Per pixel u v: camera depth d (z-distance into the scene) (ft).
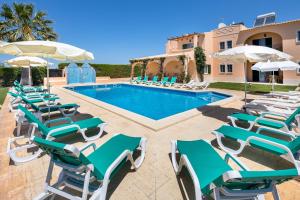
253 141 13.33
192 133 19.44
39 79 79.25
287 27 67.15
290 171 6.54
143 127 21.27
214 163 9.99
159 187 10.72
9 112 28.30
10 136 18.12
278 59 22.06
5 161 13.35
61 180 9.34
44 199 9.45
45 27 75.92
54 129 14.90
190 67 85.81
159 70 92.48
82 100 39.52
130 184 10.96
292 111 22.70
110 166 9.26
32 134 14.96
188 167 9.49
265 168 12.67
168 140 17.60
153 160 13.75
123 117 25.34
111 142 12.61
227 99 37.70
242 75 79.15
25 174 11.81
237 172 6.21
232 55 20.59
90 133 19.33
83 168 8.53
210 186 7.54
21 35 71.31
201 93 54.75
